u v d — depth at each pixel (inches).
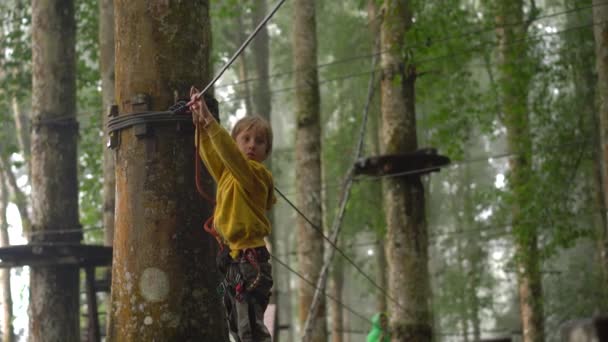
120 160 243.3
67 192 569.9
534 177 788.6
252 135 210.4
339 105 1267.2
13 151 901.8
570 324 111.7
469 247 1380.4
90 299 514.0
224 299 209.8
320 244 745.6
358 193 1077.1
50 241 558.3
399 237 595.2
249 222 202.2
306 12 780.0
